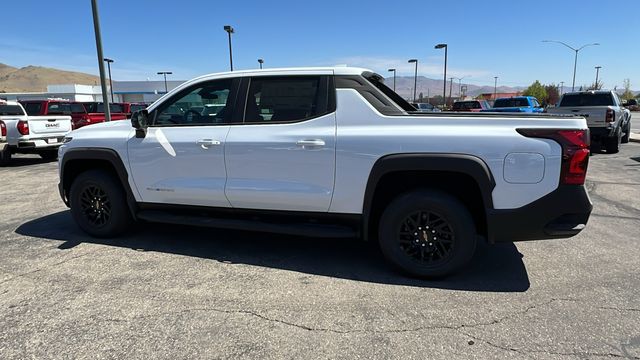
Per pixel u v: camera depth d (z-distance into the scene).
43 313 3.27
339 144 3.84
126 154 4.64
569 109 12.87
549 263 4.25
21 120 11.62
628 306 3.34
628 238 5.00
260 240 4.98
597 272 4.01
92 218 5.05
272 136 4.06
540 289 3.66
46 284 3.77
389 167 3.68
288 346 2.84
